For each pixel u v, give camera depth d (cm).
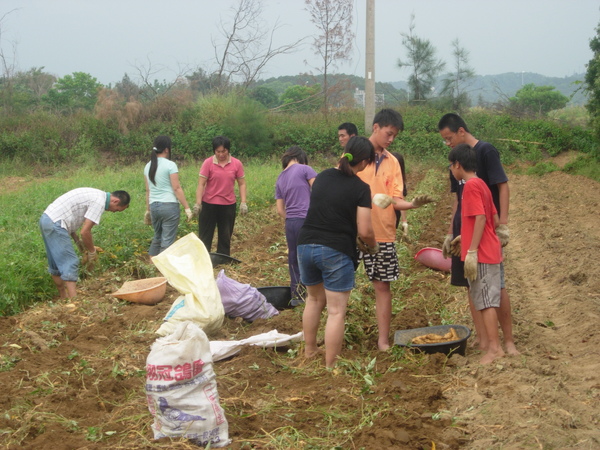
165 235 949
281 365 590
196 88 3484
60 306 759
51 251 808
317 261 554
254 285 878
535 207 1600
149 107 2925
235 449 429
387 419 457
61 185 1827
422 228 1318
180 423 430
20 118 2858
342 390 515
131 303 786
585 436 419
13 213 1348
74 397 512
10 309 805
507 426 442
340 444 432
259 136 2780
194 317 648
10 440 437
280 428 454
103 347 636
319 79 5119
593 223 1359
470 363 570
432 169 2525
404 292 838
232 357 605
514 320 699
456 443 430
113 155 2758
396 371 554
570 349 616
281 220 1455
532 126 3008
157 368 429
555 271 920
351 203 549
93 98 5503
